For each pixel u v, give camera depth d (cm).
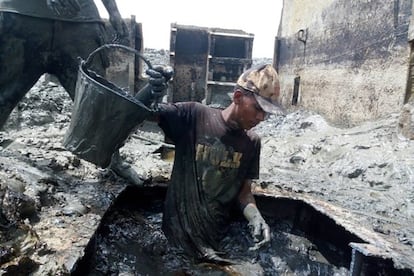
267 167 480
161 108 250
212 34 947
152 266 239
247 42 981
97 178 322
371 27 628
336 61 755
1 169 268
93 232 219
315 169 475
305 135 659
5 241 182
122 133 230
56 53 314
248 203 262
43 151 374
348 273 245
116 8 331
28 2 290
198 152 256
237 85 242
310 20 905
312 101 870
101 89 217
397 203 337
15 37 294
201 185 258
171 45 936
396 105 550
